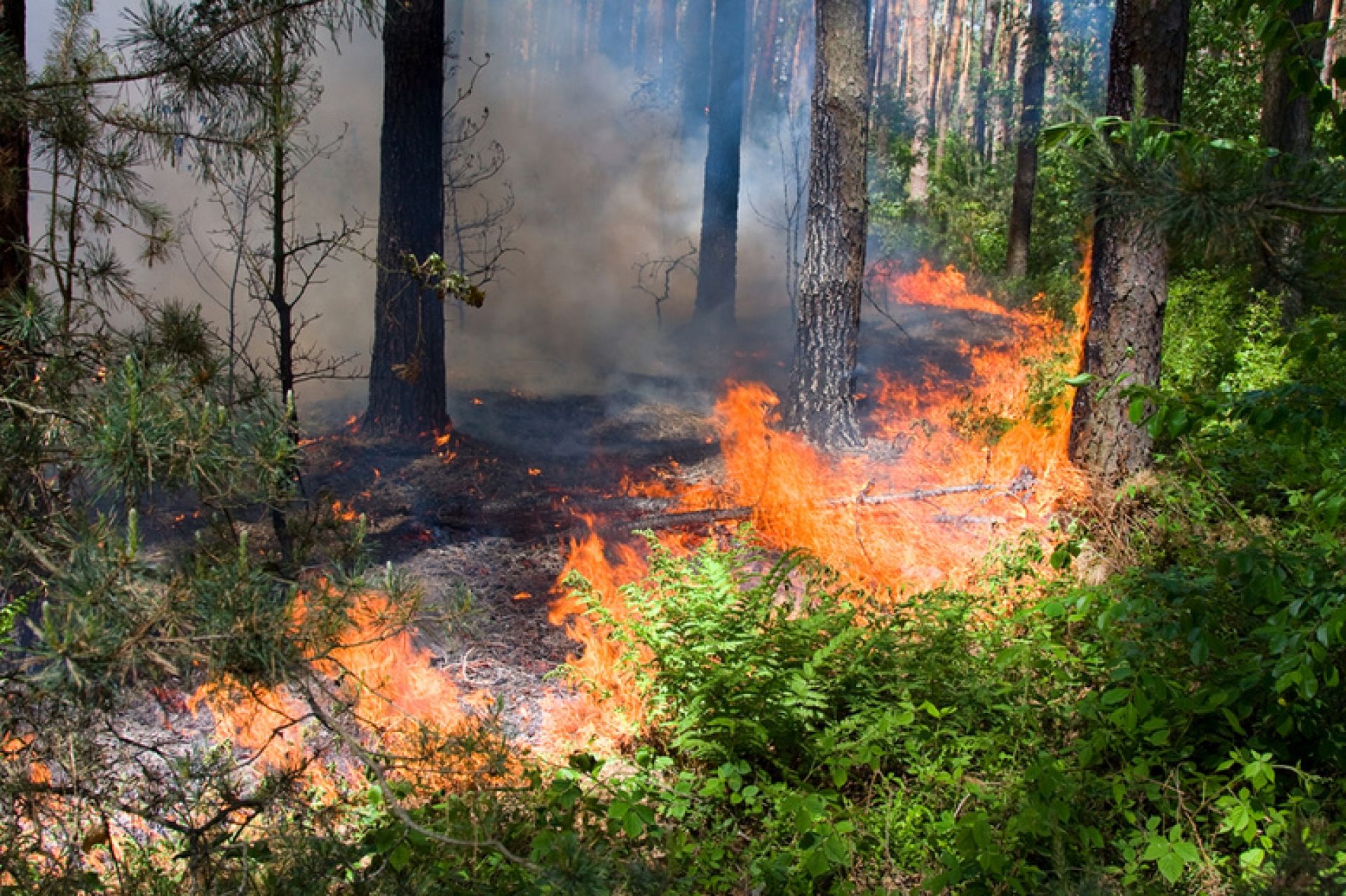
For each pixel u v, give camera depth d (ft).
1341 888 9.60
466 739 10.96
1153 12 19.90
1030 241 71.82
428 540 23.71
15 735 8.68
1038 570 20.39
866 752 13.83
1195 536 18.62
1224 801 12.60
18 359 9.93
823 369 32.04
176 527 14.71
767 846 13.10
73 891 8.77
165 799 9.62
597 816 13.32
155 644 7.85
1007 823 12.64
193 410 8.87
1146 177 10.05
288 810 10.07
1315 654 11.57
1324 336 12.37
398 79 28.89
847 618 16.30
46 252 12.41
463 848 10.51
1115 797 12.95
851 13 31.24
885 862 12.84
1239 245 9.90
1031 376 37.22
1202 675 14.35
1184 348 31.94
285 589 9.24
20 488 9.08
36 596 9.07
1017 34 86.48
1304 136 39.58
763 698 14.89
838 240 31.76
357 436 29.60
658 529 25.55
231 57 12.70
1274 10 12.66
